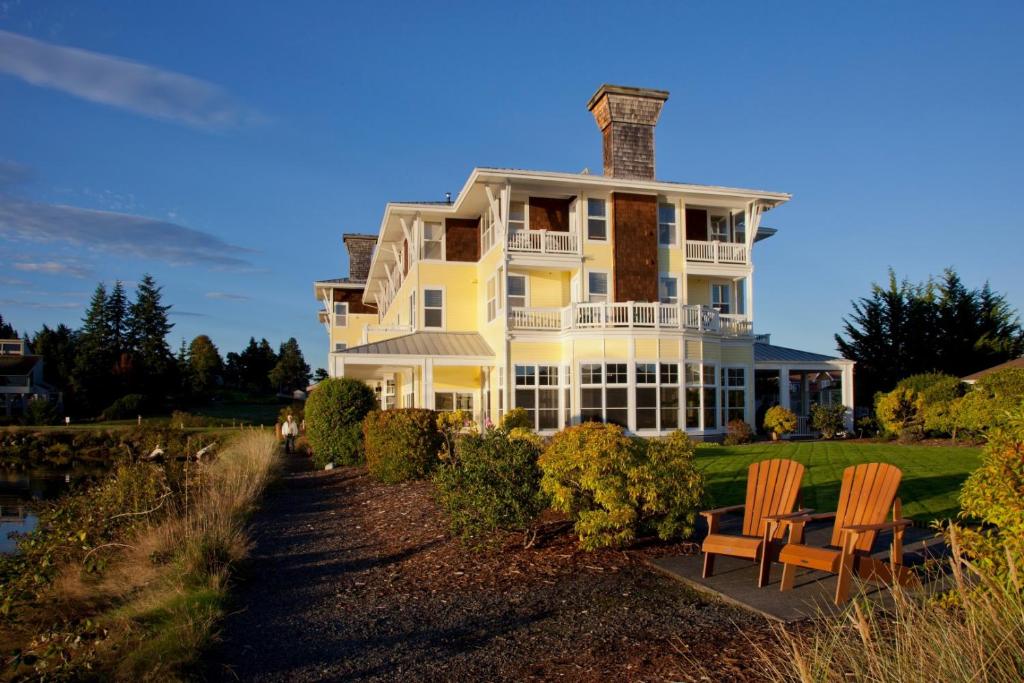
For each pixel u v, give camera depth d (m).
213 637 6.41
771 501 8.08
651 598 7.17
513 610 7.07
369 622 7.01
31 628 7.47
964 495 5.48
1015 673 3.72
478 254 31.50
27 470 33.66
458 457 10.88
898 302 41.84
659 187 27.06
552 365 26.67
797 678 4.49
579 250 27.06
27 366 70.69
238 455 20.38
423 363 27.28
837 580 7.17
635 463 9.04
